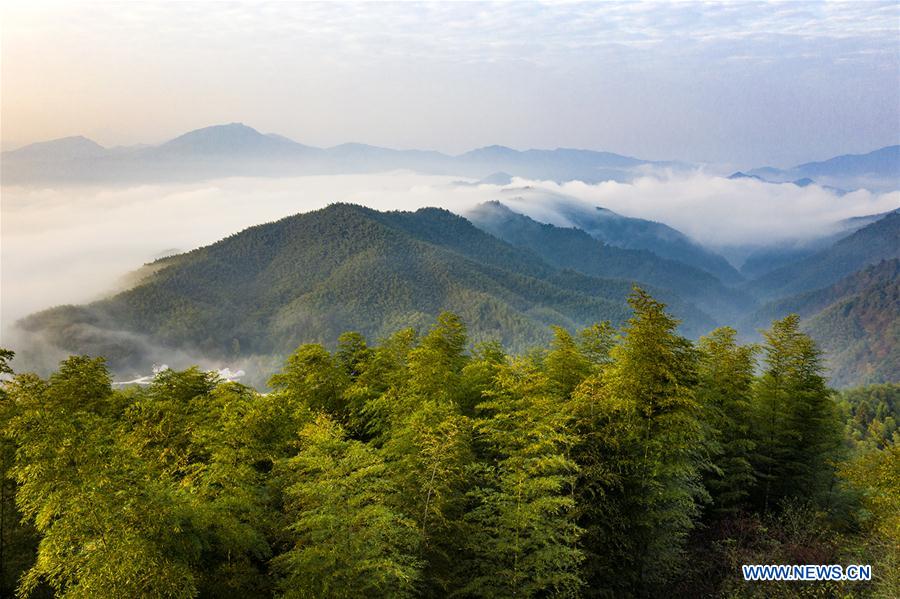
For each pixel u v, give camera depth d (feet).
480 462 60.59
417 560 52.19
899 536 59.57
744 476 85.51
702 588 70.38
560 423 59.82
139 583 41.88
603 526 65.41
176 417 62.85
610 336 89.76
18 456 43.70
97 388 77.36
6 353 62.08
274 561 49.70
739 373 95.96
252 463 55.11
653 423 64.39
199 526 46.24
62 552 43.27
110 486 42.16
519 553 53.88
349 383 89.81
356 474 47.55
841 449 107.24
